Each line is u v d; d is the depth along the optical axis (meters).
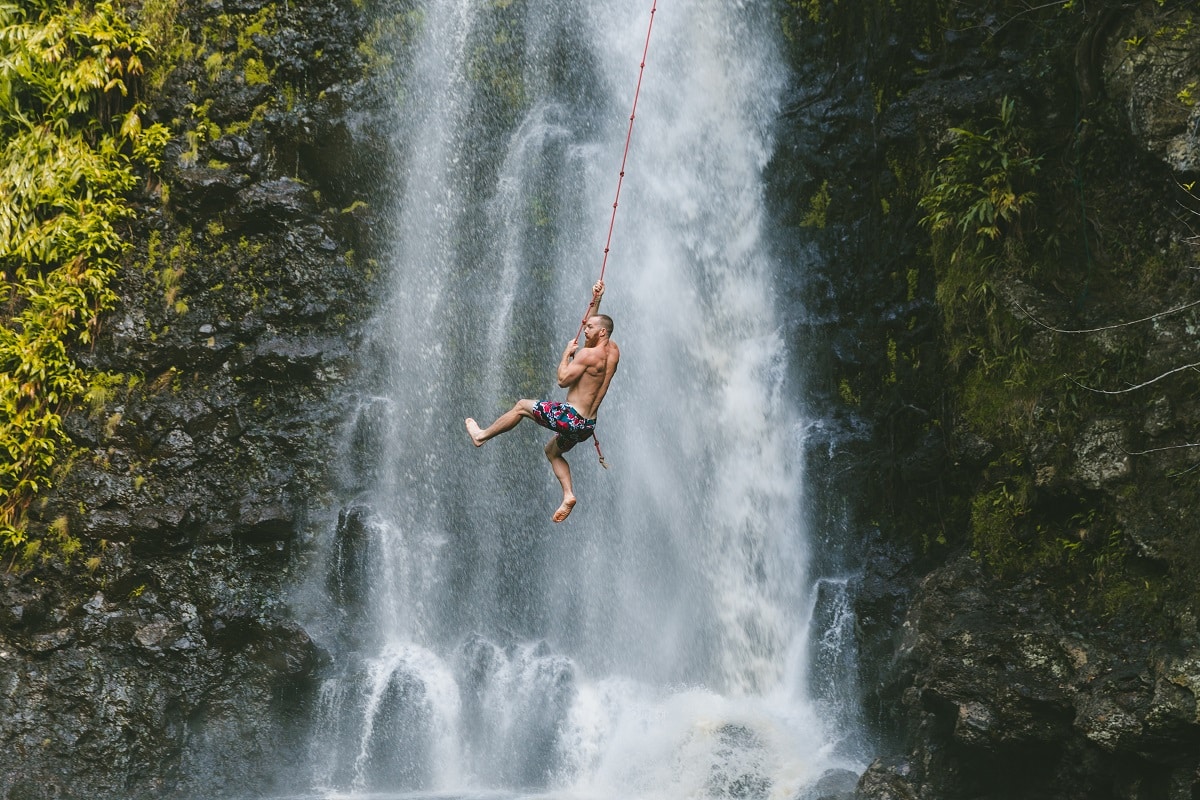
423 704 16.16
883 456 15.64
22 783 14.48
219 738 15.64
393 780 15.67
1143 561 11.52
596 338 10.65
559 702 16.19
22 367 15.90
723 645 16.52
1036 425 12.69
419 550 17.33
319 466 17.17
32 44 16.75
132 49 17.36
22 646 15.11
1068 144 13.65
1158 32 12.44
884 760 12.85
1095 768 11.30
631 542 17.39
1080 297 13.05
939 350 15.02
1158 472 11.56
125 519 15.92
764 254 17.64
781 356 17.11
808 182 17.39
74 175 16.69
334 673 16.08
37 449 15.81
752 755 14.31
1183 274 12.04
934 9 15.74
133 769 15.10
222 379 17.09
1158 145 12.14
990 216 13.49
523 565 17.50
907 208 15.83
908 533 15.22
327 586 16.77
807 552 16.22
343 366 17.62
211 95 17.69
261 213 17.50
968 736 11.88
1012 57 14.58
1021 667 11.88
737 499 16.95
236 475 16.84
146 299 16.92
